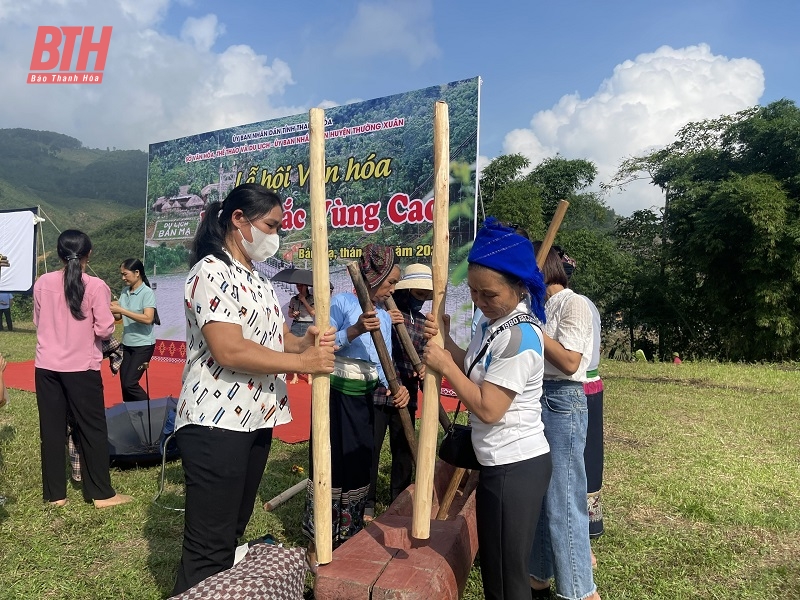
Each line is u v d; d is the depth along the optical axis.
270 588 2.16
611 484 4.52
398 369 3.80
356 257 8.75
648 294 17.16
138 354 5.94
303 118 9.84
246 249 2.44
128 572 3.16
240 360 2.20
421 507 2.24
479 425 2.22
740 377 9.80
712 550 3.49
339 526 3.26
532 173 21.47
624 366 11.28
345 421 3.24
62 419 3.96
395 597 2.09
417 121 8.14
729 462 5.05
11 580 3.05
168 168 11.66
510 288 2.09
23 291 15.59
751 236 13.89
